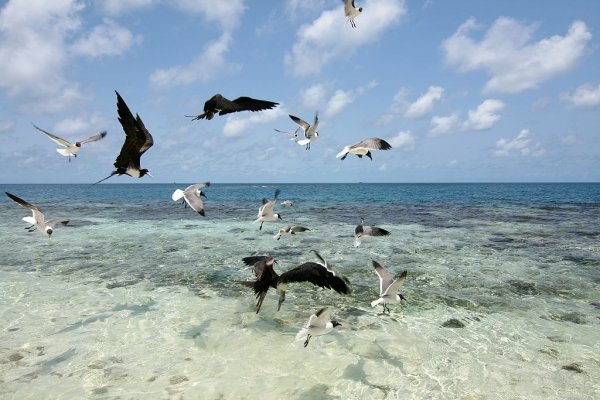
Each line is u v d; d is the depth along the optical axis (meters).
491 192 105.62
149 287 17.14
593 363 11.02
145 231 31.12
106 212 46.12
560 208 50.44
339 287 8.37
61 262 21.17
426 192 107.62
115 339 12.41
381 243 25.97
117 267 20.22
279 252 23.45
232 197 81.38
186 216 41.62
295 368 10.75
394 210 48.28
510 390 9.83
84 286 17.28
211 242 26.58
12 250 23.97
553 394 9.66
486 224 34.50
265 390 9.77
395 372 10.59
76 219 38.81
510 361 11.13
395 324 13.40
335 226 33.47
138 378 10.30
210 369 10.73
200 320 13.76
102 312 14.45
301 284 17.41
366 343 12.03
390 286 10.88
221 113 9.27
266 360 11.15
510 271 19.39
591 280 17.98
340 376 10.40
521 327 13.22
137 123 8.57
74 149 11.53
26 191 122.38
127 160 9.17
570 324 13.45
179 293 16.41
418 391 9.80
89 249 24.39
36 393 9.66
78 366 10.87
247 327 13.15
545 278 18.28
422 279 18.14
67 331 12.93
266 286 9.11
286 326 13.23
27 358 11.26
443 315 14.15
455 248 24.38
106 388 9.88
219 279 18.27
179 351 11.67
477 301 15.45
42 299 15.66
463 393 9.73
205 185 10.83
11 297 15.85
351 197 81.12
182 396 9.55
